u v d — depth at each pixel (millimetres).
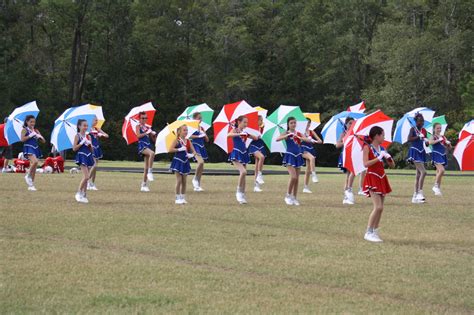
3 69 57719
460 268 10180
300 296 8430
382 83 57875
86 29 60031
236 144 17688
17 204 15750
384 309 7980
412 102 52656
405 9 55656
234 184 23281
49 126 60438
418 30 54969
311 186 23109
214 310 7762
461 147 16891
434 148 20531
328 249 11344
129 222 13461
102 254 10508
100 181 23328
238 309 7820
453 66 55938
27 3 60031
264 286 8867
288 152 17109
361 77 60438
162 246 11242
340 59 58406
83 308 7727
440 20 56219
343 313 7762
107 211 14945
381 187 12234
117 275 9227
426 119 21016
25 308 7660
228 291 8570
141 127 20375
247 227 13305
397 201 18594
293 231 13000
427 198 19562
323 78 60219
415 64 52469
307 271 9766
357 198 19266
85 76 65562
